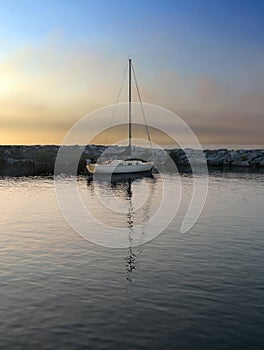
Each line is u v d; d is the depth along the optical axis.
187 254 17.30
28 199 36.06
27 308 11.57
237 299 12.21
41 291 12.85
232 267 15.36
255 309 11.49
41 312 11.31
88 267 15.43
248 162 89.06
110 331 10.23
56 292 12.77
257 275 14.40
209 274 14.52
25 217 26.77
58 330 10.28
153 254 17.34
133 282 13.70
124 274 14.57
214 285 13.38
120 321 10.75
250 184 50.19
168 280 13.90
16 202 34.09
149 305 11.77
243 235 21.09
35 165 84.50
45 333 10.12
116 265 15.70
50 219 26.06
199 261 16.19
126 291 12.87
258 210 29.89
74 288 13.12
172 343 9.65
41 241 19.75
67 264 15.80
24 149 96.25
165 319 10.88
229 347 9.49
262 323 10.65
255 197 37.75
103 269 15.18
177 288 13.12
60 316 11.05
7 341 9.74
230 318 10.93
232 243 19.28
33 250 17.95
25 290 12.93
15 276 14.28
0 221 25.27
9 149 93.19
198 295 12.51
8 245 18.88
